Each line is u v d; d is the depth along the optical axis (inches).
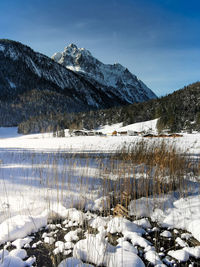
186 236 82.9
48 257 69.6
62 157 223.6
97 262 65.0
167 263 68.0
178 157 167.8
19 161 210.2
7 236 76.5
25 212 94.1
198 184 146.3
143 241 77.5
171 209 106.8
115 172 147.0
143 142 201.5
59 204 102.5
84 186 130.3
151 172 147.4
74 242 77.9
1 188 116.5
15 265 62.6
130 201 118.6
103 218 96.4
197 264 67.7
